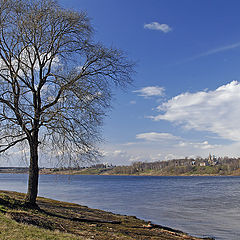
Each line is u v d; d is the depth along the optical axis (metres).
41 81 17.64
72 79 16.98
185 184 127.88
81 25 18.00
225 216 33.22
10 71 16.27
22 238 9.80
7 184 109.75
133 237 15.91
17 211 14.64
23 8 16.98
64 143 15.84
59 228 13.71
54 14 17.62
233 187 99.56
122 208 39.97
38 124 16.84
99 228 16.59
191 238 18.89
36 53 17.45
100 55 17.78
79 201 49.19
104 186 109.62
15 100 15.83
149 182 155.75
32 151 17.61
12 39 16.50
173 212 36.28
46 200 33.59
